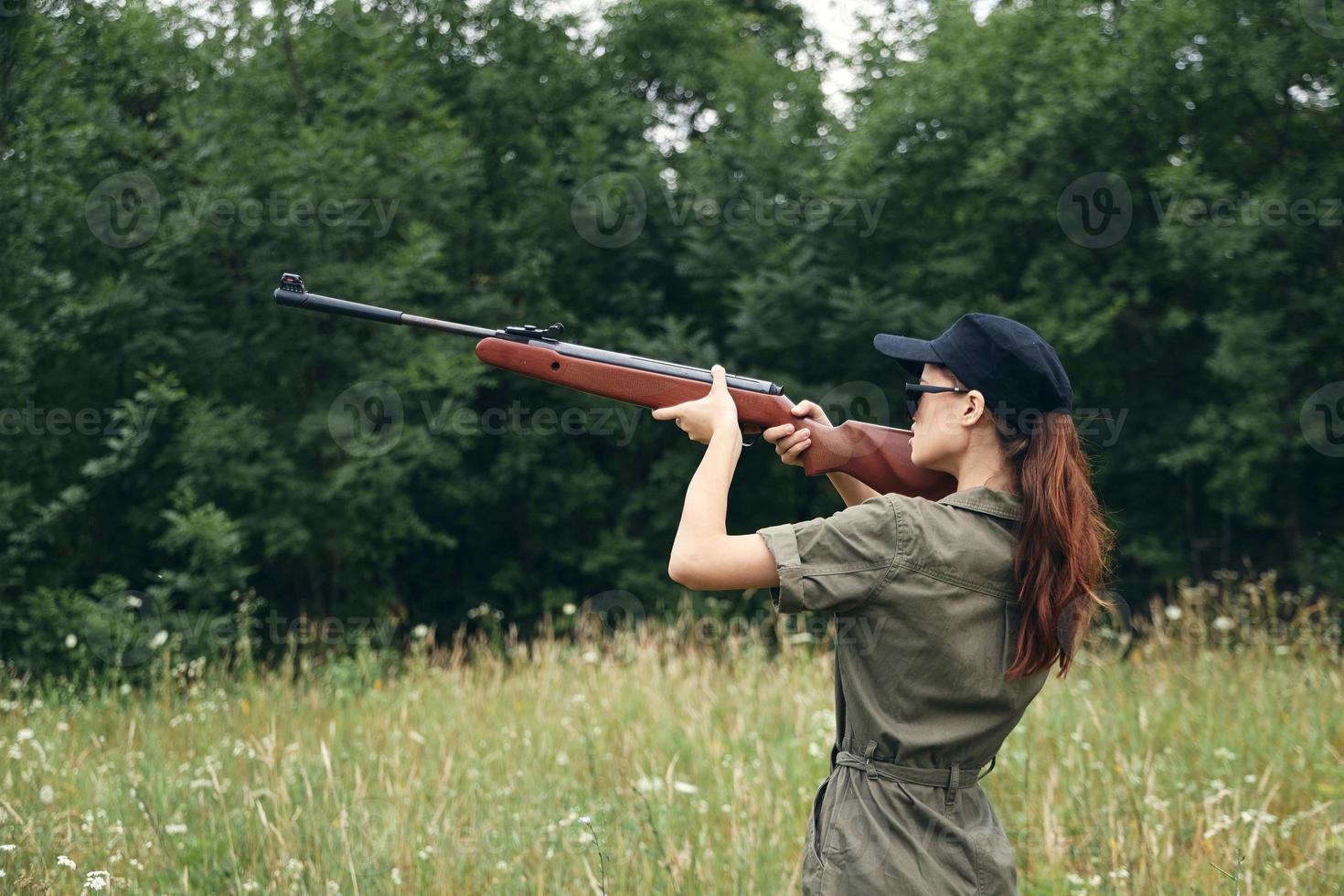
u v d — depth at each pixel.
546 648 7.11
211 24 11.66
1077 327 11.17
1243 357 10.27
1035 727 4.70
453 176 11.84
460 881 3.29
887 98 12.51
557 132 13.93
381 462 11.02
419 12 13.48
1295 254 10.76
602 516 13.24
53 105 8.27
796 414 2.08
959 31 12.38
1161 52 10.77
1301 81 10.62
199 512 9.89
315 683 6.73
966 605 1.75
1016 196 11.46
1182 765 4.17
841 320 11.84
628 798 3.89
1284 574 11.58
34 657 8.92
